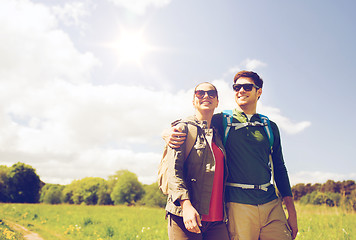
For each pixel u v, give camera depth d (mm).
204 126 2354
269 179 2820
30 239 7242
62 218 12508
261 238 2701
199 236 2174
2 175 80562
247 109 2936
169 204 2217
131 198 76688
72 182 94625
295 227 2857
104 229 8219
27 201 82312
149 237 7043
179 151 2160
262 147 2750
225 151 2670
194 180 2209
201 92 2441
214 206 2326
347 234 5609
